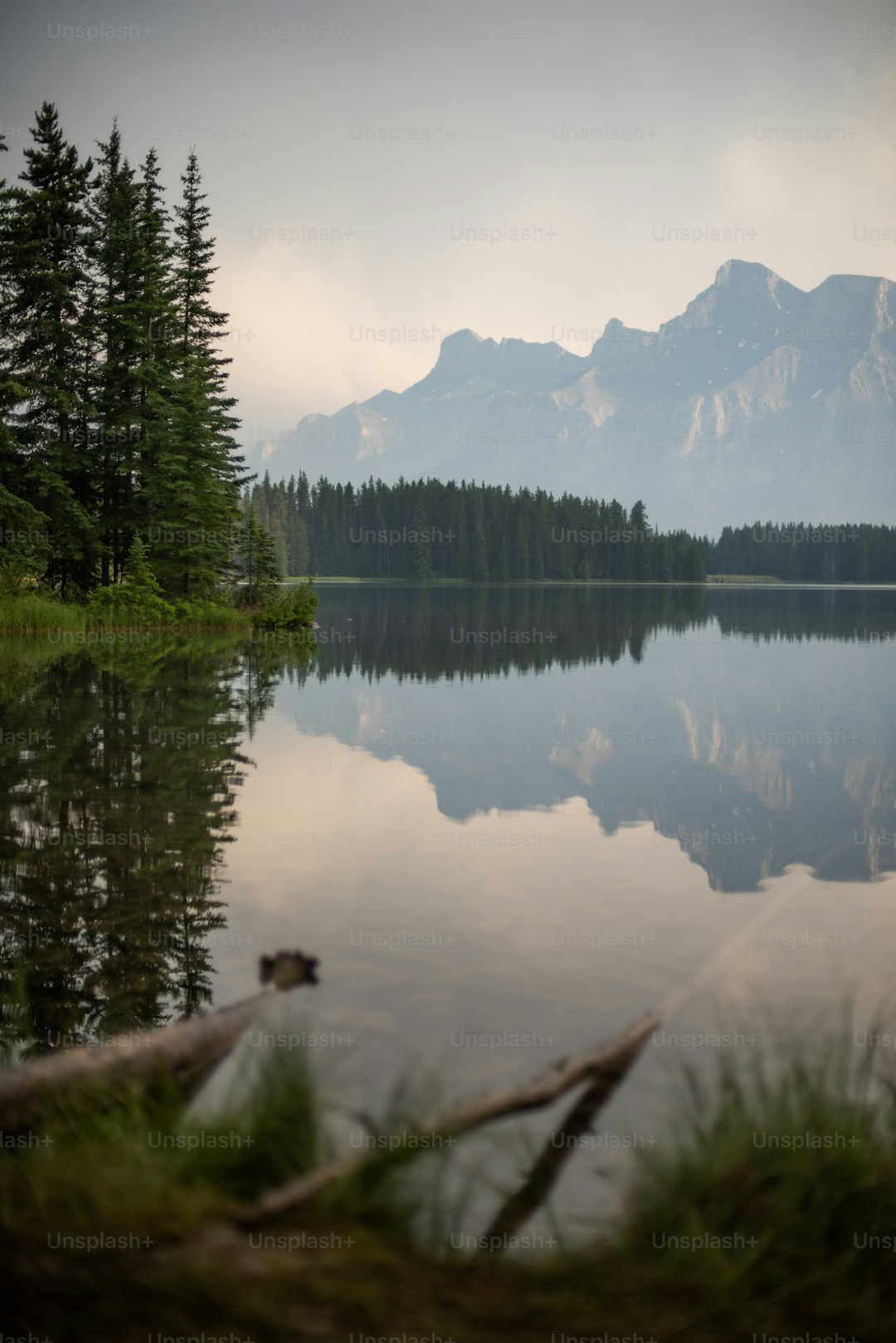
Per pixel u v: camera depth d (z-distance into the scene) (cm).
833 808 828
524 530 18162
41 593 3503
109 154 3775
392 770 977
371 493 18225
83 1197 231
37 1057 352
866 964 444
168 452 3681
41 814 759
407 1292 206
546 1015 374
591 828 745
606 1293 211
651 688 1777
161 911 526
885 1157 256
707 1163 256
